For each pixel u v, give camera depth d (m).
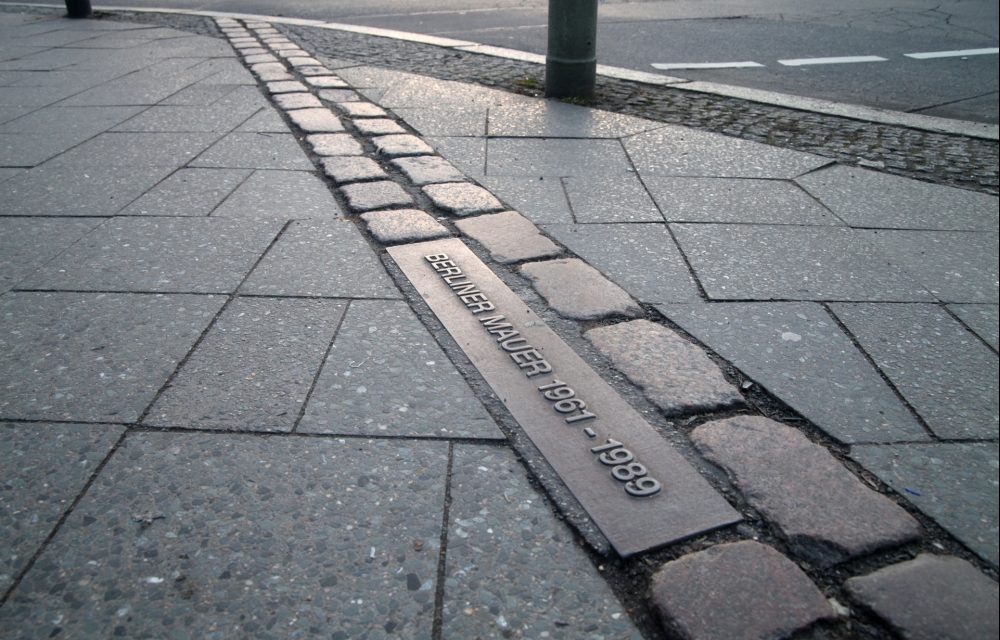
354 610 1.75
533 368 2.65
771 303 3.13
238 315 3.00
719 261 3.51
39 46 8.84
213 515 2.01
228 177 4.54
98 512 2.02
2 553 1.90
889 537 1.95
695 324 2.96
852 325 2.97
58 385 2.55
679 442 2.30
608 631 1.71
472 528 1.98
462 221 3.92
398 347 2.78
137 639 1.68
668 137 5.36
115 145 5.16
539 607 1.76
